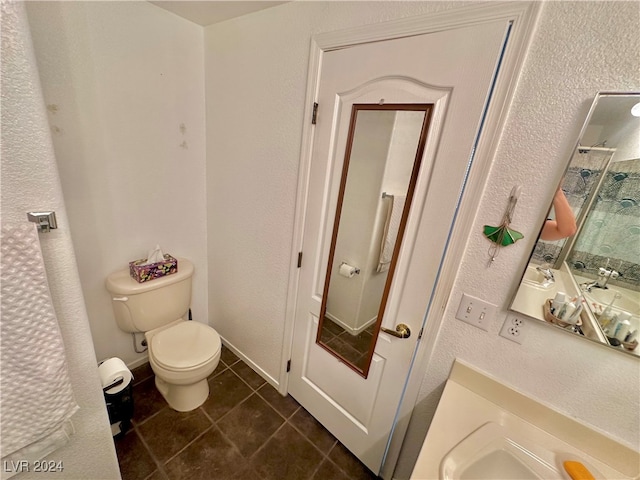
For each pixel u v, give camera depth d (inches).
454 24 31.7
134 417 60.7
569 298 31.0
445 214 36.7
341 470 54.8
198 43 63.2
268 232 61.7
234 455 55.3
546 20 27.5
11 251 25.5
